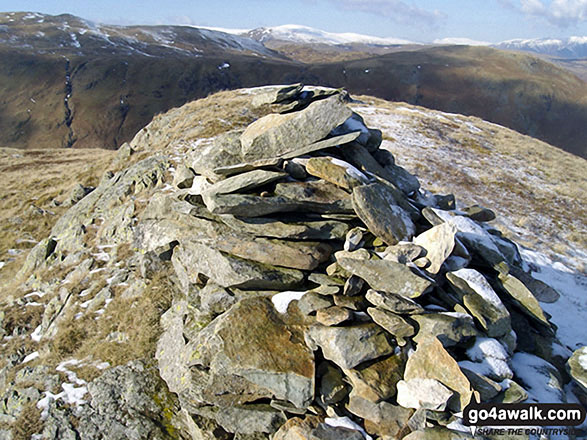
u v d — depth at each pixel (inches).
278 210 314.2
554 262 695.7
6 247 834.8
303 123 334.6
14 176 1294.3
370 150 410.9
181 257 383.2
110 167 1088.2
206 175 363.6
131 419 331.3
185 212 359.9
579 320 534.9
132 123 5132.9
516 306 342.3
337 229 324.2
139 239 475.8
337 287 294.7
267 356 271.3
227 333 282.0
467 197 900.6
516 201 941.2
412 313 278.1
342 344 260.4
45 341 488.4
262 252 312.2
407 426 244.1
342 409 267.1
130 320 438.6
